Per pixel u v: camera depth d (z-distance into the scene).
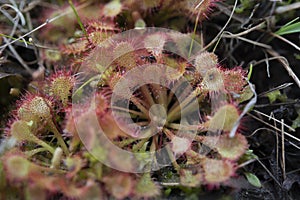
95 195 0.17
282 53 0.21
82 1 0.21
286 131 0.19
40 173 0.17
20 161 0.17
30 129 0.18
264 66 0.20
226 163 0.17
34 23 0.21
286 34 0.21
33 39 0.21
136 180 0.17
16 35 0.21
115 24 0.20
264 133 0.19
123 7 0.20
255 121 0.19
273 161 0.19
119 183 0.17
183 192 0.18
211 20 0.21
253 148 0.19
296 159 0.19
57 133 0.18
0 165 0.17
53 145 0.18
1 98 0.20
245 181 0.18
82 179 0.17
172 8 0.20
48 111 0.18
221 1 0.20
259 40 0.21
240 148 0.17
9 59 0.21
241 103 0.19
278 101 0.20
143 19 0.21
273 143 0.19
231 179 0.18
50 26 0.20
